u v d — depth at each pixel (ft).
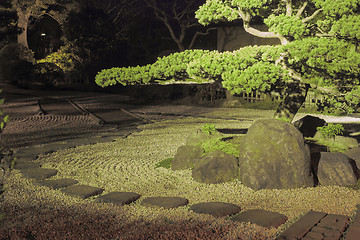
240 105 68.18
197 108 66.90
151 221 16.03
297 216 16.25
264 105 66.44
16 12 114.42
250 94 70.28
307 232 14.15
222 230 14.74
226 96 73.51
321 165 21.90
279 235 13.87
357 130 41.73
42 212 17.31
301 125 32.76
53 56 106.83
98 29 94.94
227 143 27.76
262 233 14.34
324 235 13.83
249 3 29.94
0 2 110.11
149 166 26.73
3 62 107.76
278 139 20.83
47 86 100.27
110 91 95.96
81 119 53.83
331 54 24.68
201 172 22.67
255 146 21.08
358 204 17.61
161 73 32.04
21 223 15.92
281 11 34.09
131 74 32.86
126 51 100.42
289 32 26.37
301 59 26.35
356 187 20.75
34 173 24.16
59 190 20.90
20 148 33.04
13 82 105.50
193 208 17.24
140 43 98.84
